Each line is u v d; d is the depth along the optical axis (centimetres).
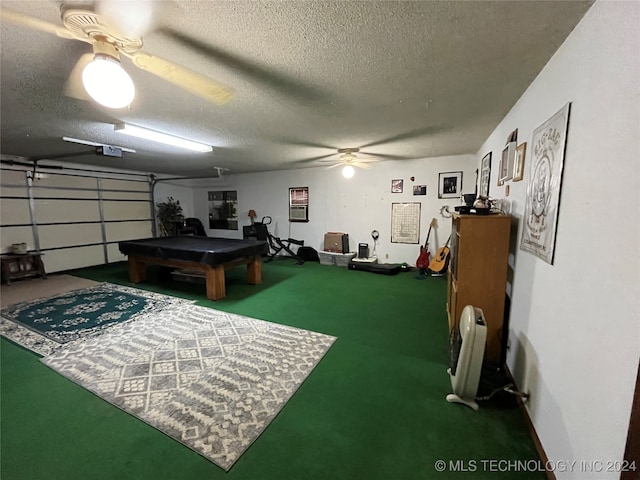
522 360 193
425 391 207
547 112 168
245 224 796
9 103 243
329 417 181
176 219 798
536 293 171
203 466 148
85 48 154
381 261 628
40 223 555
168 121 300
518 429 172
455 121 301
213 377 223
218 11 124
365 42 152
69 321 329
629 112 92
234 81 201
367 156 536
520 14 127
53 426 174
